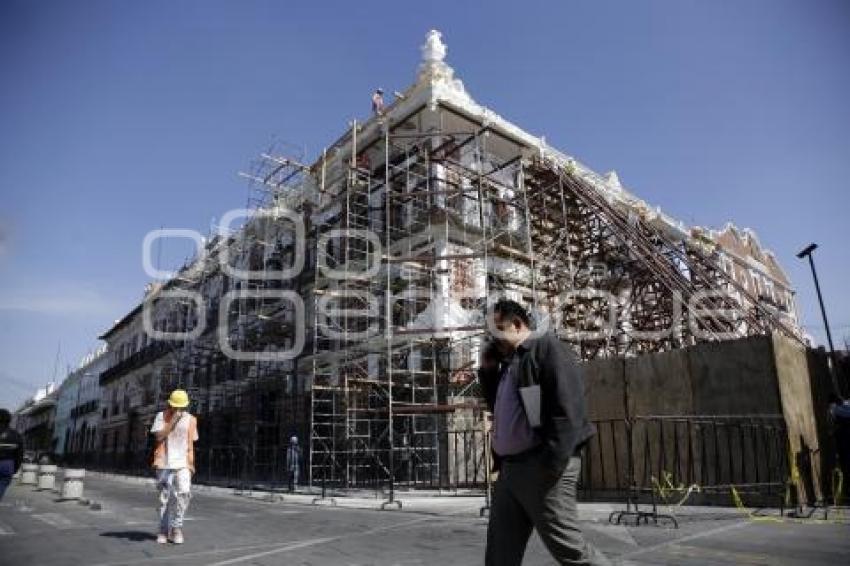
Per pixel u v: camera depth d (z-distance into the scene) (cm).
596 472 1026
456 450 1340
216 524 823
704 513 789
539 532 264
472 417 1496
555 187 1867
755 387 896
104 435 4372
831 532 611
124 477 2856
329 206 1973
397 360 1647
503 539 278
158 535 655
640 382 1016
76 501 1198
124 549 608
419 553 567
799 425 901
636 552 516
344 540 656
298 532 732
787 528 644
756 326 1570
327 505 1139
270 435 2130
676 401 967
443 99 1744
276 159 2277
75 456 4900
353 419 1534
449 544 620
